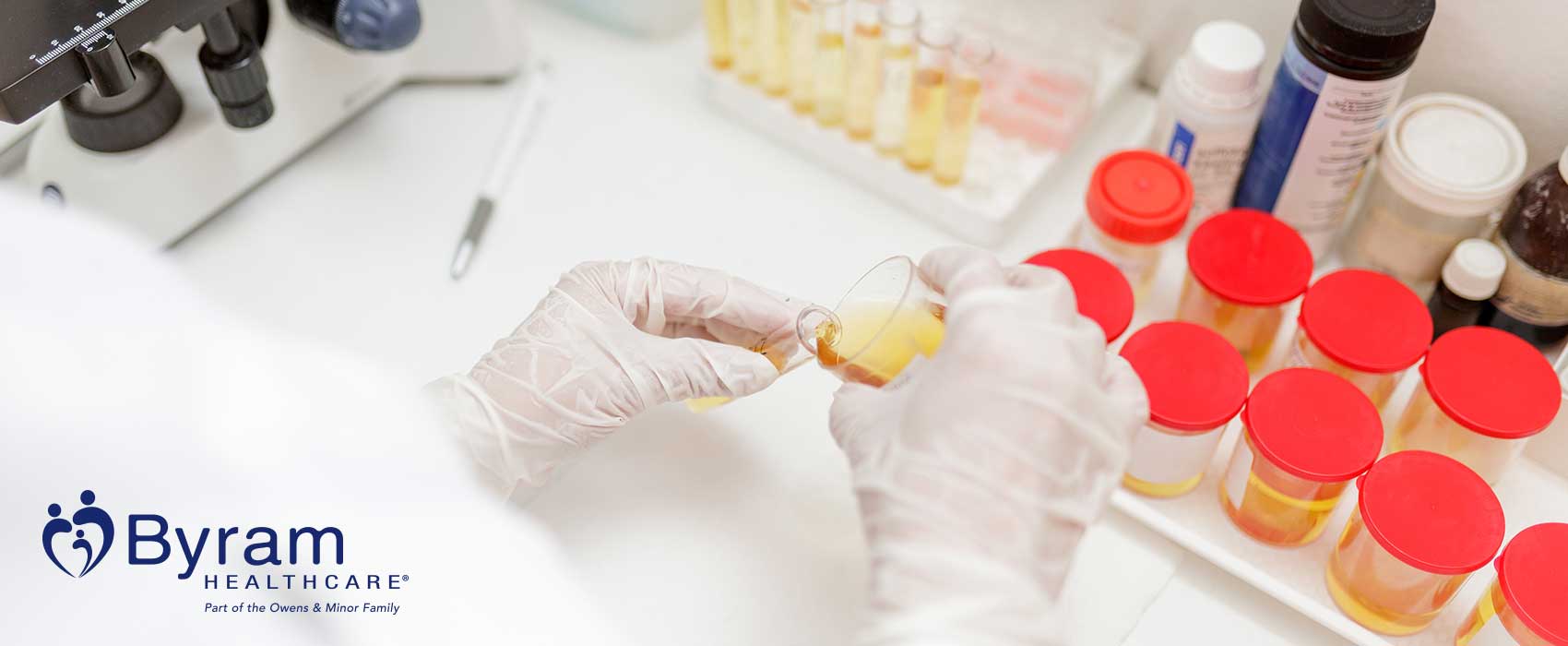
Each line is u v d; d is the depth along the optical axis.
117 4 0.80
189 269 0.96
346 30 0.91
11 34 0.77
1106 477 0.75
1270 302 0.88
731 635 0.82
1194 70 0.91
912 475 0.73
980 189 0.97
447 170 1.01
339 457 0.78
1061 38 0.96
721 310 0.87
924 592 0.71
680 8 1.09
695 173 1.02
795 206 1.00
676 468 0.88
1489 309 0.90
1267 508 0.84
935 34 0.92
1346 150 0.89
